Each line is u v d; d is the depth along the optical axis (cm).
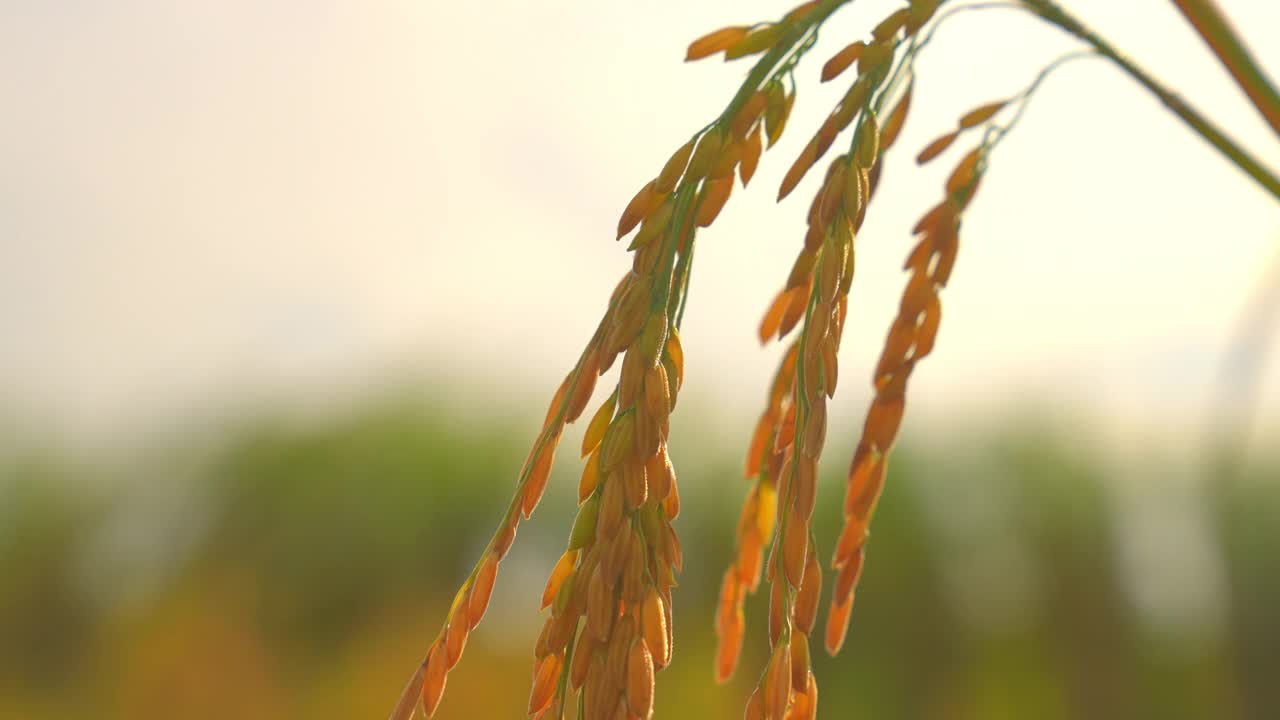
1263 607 321
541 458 65
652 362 62
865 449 82
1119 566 396
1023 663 416
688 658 411
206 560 483
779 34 70
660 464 61
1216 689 349
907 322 83
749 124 68
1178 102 86
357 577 471
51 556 490
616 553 60
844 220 67
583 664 60
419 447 501
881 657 427
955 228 83
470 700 391
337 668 457
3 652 465
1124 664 385
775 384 87
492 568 64
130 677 459
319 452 498
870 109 69
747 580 88
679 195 66
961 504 445
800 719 63
